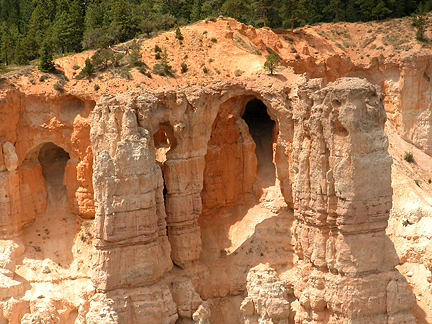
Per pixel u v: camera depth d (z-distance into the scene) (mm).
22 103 105250
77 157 106500
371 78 152250
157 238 95875
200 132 100188
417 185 132125
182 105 97875
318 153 92188
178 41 119438
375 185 90312
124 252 93375
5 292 98938
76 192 106688
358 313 91812
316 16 170000
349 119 88812
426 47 150125
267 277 97312
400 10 168875
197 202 101000
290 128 101875
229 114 106562
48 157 111438
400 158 142500
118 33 132125
